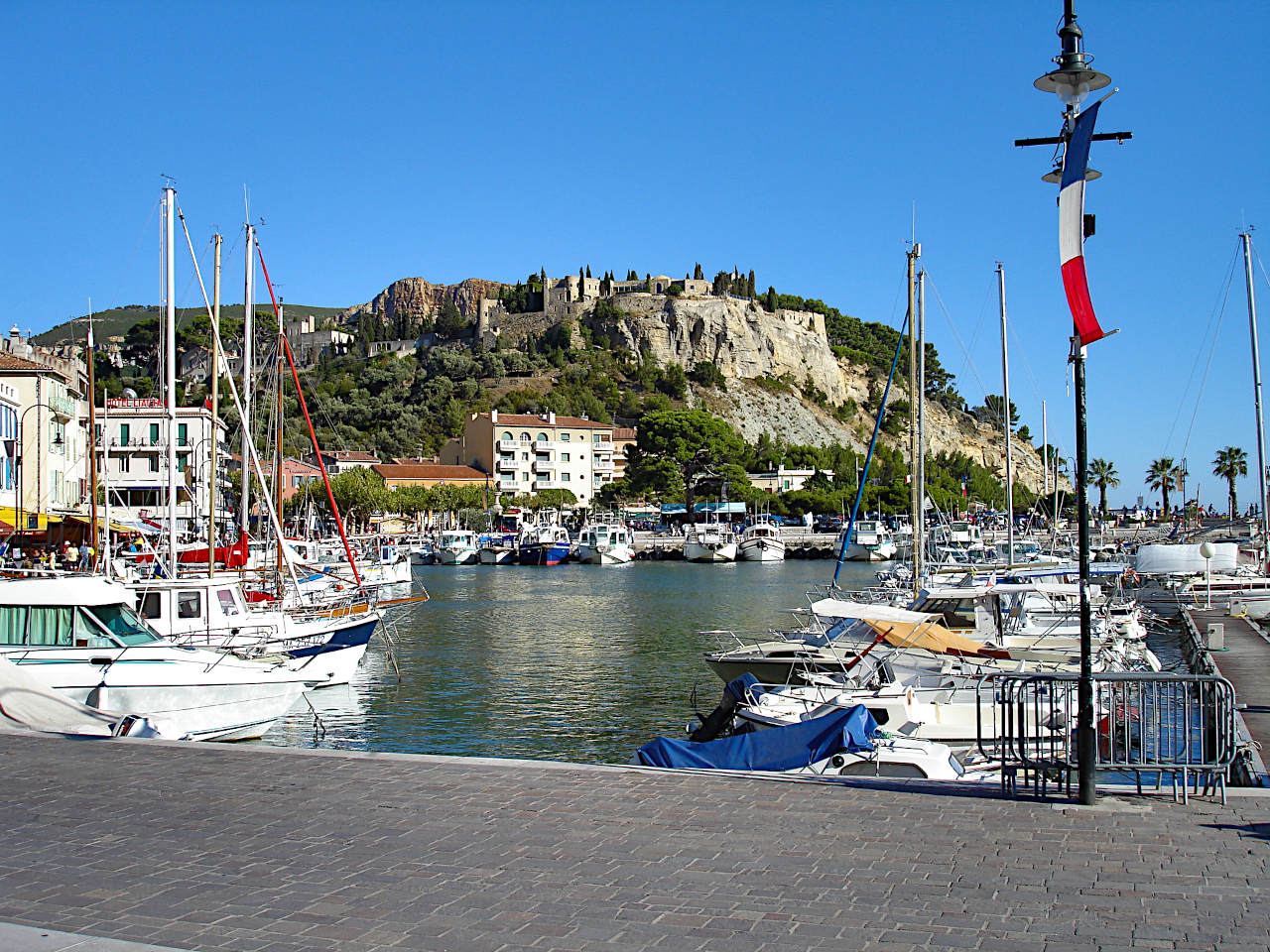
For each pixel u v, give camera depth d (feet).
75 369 240.73
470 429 600.39
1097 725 62.03
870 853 36.24
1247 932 28.94
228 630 107.96
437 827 39.65
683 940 28.66
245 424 157.89
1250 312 219.00
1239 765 55.36
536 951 28.02
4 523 147.43
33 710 64.39
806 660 99.09
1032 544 309.22
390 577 287.28
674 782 46.55
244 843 37.78
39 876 34.27
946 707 79.77
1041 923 29.68
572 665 145.28
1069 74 42.75
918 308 156.04
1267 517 215.31
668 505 548.31
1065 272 43.06
